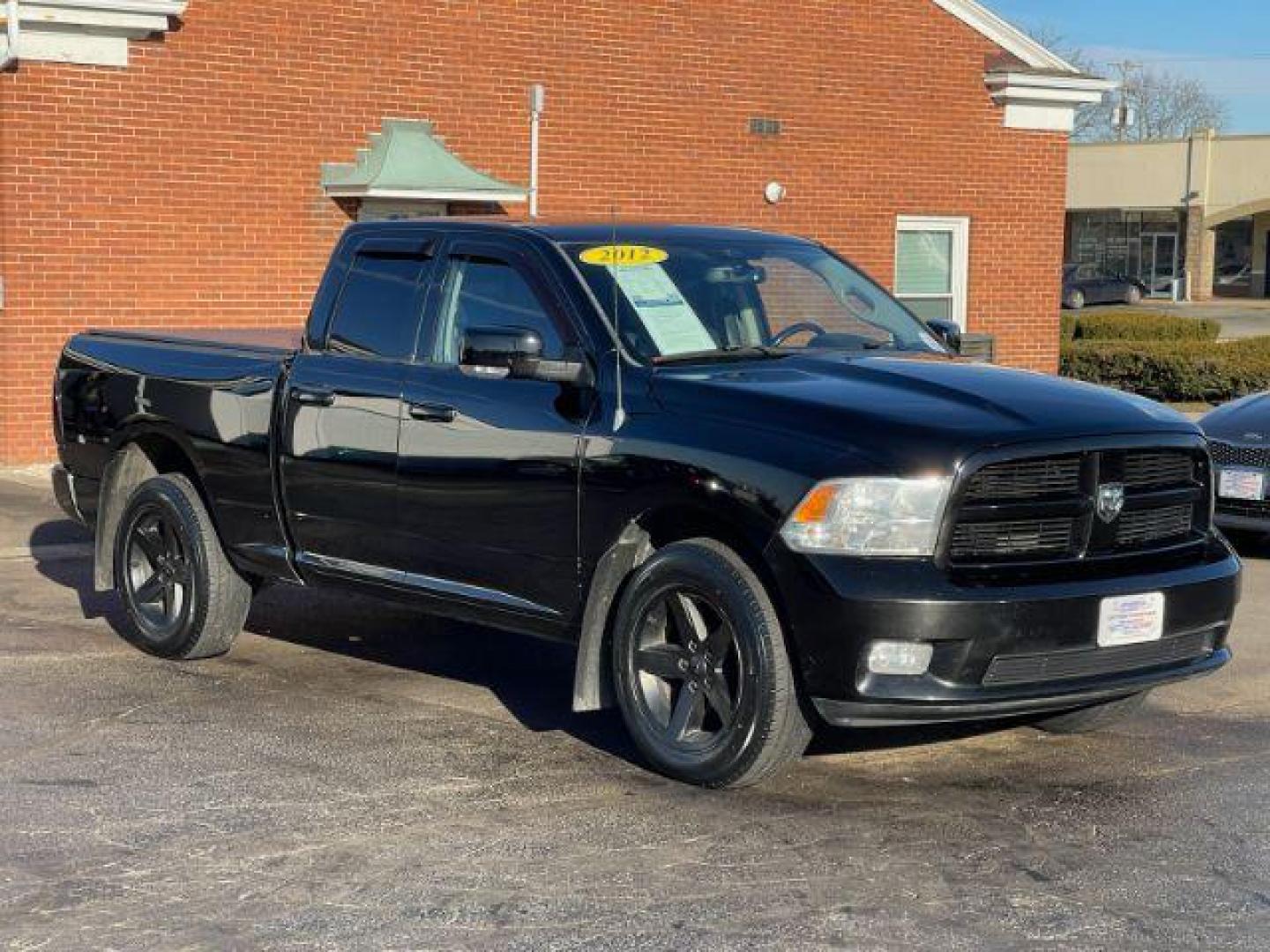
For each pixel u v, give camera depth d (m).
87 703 7.19
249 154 15.59
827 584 5.43
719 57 18.38
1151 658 5.89
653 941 4.61
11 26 14.07
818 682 5.51
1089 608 5.60
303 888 5.01
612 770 6.21
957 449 5.46
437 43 16.56
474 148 16.91
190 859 5.26
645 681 6.07
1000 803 5.87
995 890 5.01
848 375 6.15
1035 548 5.69
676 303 6.58
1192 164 58.34
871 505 5.45
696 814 5.69
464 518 6.62
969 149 20.34
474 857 5.28
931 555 5.46
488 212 17.16
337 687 7.50
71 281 14.77
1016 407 5.78
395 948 4.56
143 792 5.93
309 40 15.80
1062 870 5.19
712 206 18.53
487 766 6.26
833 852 5.34
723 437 5.78
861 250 19.66
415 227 7.16
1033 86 20.38
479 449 6.53
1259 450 10.62
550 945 4.58
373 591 7.12
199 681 7.57
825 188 19.31
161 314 15.26
